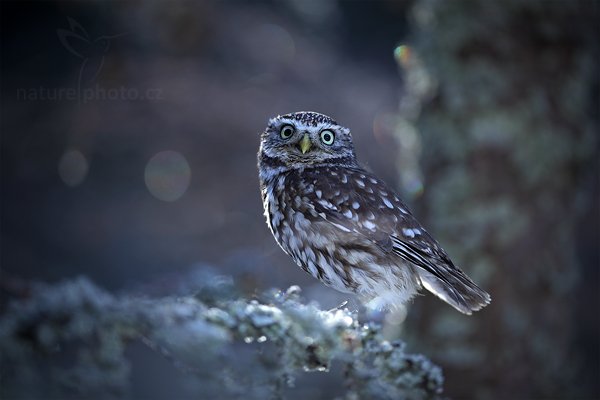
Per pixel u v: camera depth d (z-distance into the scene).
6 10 26.25
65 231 23.48
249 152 25.98
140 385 14.44
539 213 11.20
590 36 11.75
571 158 11.48
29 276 19.39
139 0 23.72
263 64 28.42
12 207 24.11
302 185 8.66
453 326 10.97
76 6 24.06
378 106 27.95
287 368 5.70
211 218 24.03
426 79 11.69
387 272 8.41
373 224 8.38
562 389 11.35
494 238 11.06
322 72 29.17
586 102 11.81
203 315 5.70
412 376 6.06
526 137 11.20
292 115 9.27
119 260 22.38
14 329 5.25
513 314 10.97
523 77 11.30
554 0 11.30
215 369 5.39
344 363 6.04
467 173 11.21
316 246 8.52
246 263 9.08
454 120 11.34
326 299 13.52
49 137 25.47
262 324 5.72
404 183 12.12
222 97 26.47
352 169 9.02
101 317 5.37
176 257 22.62
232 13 29.83
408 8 26.28
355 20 30.75
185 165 25.47
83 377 5.23
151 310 5.49
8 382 5.09
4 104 25.78
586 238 19.81
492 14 11.29
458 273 8.10
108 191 25.05
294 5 31.39
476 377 10.93
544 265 11.21
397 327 11.54
